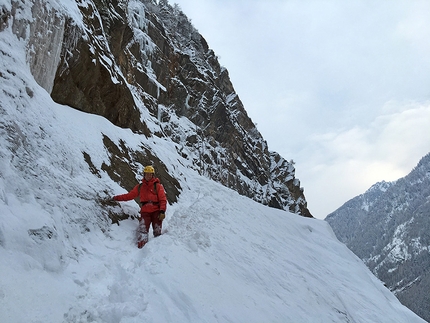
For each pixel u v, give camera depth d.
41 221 3.50
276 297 5.54
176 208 7.80
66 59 7.11
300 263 8.00
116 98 8.98
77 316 2.94
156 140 11.67
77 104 7.68
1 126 3.94
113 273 3.89
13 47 5.12
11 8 5.13
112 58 9.83
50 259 3.35
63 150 5.03
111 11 14.06
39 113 5.03
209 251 5.66
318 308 5.93
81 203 4.55
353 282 8.86
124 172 6.74
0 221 3.12
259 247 7.42
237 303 4.39
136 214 5.75
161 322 3.29
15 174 3.74
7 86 4.47
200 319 3.66
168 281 3.91
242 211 9.54
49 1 6.25
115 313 3.13
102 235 4.57
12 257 3.02
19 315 2.61
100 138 6.67
